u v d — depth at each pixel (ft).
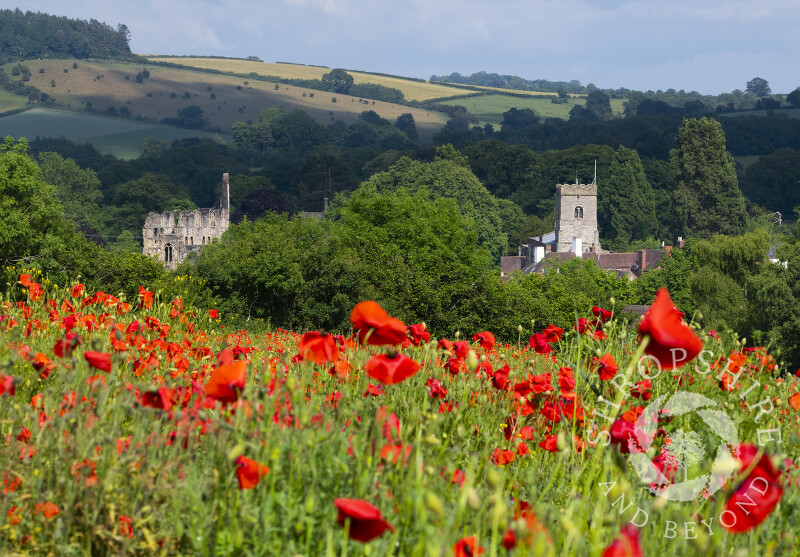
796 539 9.40
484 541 8.18
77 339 11.64
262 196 415.44
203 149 652.89
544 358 20.84
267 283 129.59
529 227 434.71
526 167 516.73
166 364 16.56
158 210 485.15
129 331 17.15
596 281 233.35
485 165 523.70
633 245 428.97
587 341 16.02
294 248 137.28
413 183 410.72
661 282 243.60
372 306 10.57
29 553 8.74
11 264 127.03
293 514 8.30
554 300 175.94
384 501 8.66
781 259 140.87
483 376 15.19
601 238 449.06
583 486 11.19
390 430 9.55
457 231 165.07
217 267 129.90
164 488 9.12
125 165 578.66
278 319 134.72
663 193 471.62
